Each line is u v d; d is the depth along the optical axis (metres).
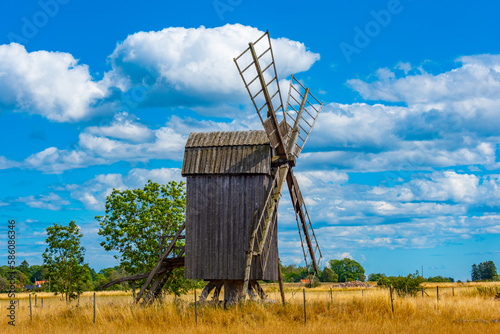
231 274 24.88
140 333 19.12
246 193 25.48
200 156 26.23
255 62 23.55
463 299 31.58
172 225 35.69
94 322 22.41
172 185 36.75
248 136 26.48
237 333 18.14
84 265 40.47
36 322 23.39
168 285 34.78
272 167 26.88
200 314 22.84
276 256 27.02
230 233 25.23
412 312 23.05
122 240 35.03
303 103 30.64
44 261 39.84
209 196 25.73
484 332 17.67
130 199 36.00
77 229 40.56
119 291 84.12
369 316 22.36
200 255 25.28
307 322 21.20
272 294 31.36
